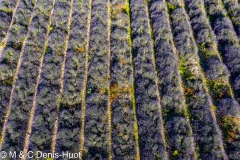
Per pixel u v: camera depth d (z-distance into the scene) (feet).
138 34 77.00
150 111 65.77
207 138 61.26
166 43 74.69
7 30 78.95
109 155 62.64
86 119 66.08
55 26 79.92
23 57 73.87
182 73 70.85
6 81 70.74
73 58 74.13
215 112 65.05
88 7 84.12
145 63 72.02
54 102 68.33
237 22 76.79
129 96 68.64
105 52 75.41
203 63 71.61
